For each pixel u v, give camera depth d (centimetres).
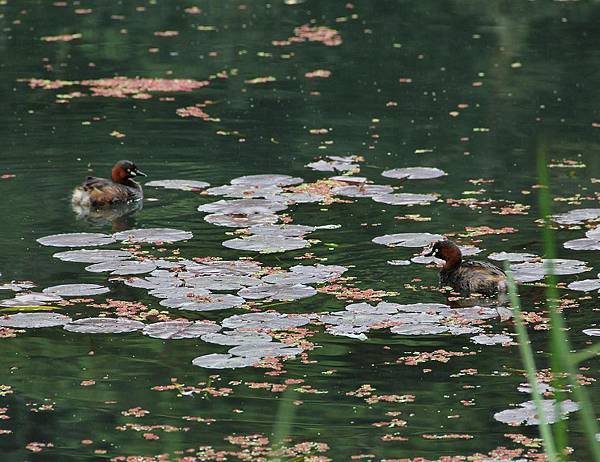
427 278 1413
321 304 1322
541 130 2131
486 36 2947
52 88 2469
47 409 1068
